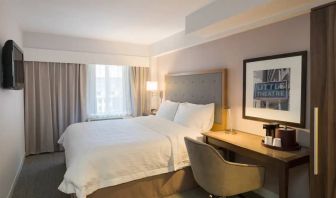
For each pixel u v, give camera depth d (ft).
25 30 13.30
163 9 9.69
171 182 8.89
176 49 13.93
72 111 15.11
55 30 13.32
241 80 9.72
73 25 12.23
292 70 7.59
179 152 8.85
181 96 13.75
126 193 7.96
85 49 15.37
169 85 15.14
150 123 11.66
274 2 6.23
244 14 7.20
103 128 10.80
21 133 12.26
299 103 7.41
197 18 9.21
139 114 17.60
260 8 6.69
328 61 4.92
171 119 12.55
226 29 9.01
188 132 9.71
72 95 15.10
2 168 7.64
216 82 10.89
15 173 10.11
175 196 8.86
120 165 7.68
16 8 9.63
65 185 6.92
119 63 16.42
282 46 7.96
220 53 10.87
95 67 16.25
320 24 5.05
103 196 7.55
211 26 8.57
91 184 7.13
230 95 10.32
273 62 8.21
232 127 10.22
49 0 8.78
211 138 8.91
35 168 11.90
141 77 17.49
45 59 14.02
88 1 8.89
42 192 9.29
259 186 7.07
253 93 9.05
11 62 7.74
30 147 14.06
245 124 9.59
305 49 7.25
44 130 14.43
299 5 6.45
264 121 8.64
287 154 6.53
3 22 8.08
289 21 7.70
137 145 8.23
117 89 17.12
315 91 5.20
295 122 7.55
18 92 11.38
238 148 7.62
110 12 10.11
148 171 8.21
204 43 11.94
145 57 17.39
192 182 9.38
